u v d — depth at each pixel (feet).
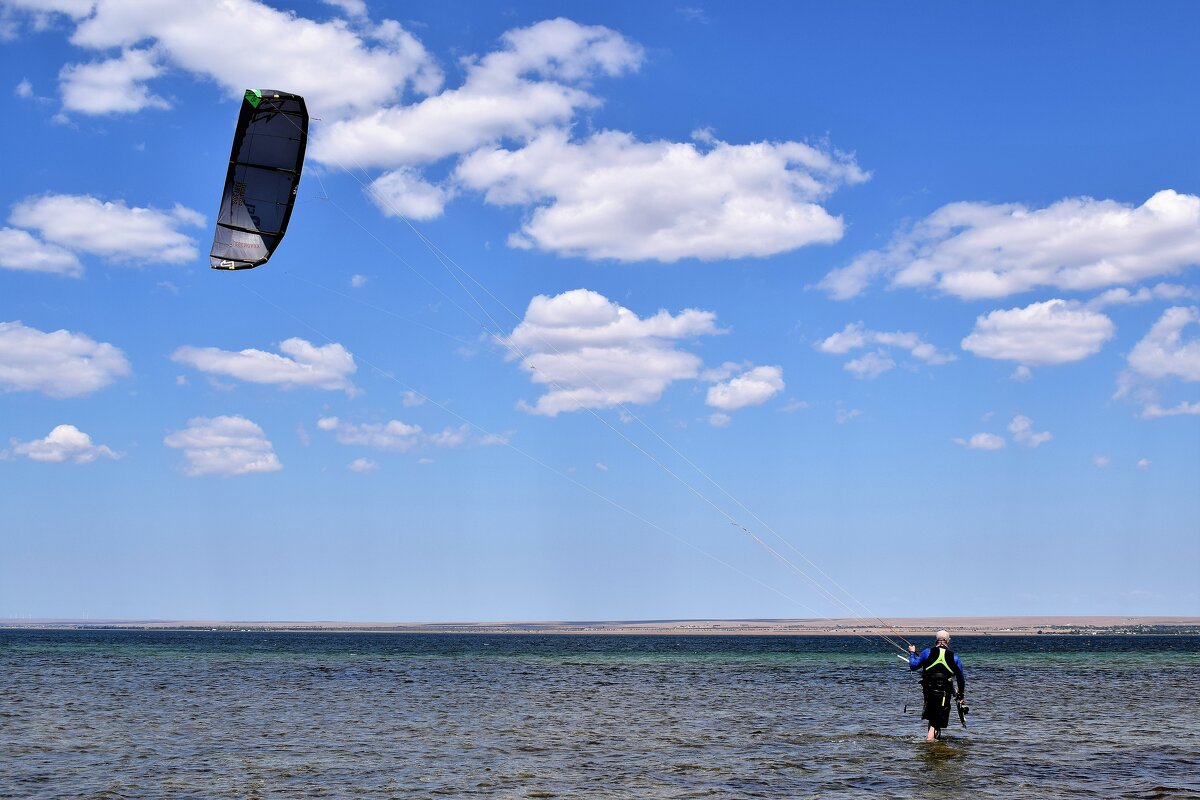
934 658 89.76
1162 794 63.62
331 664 247.50
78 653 321.73
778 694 146.92
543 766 75.10
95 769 73.82
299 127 83.25
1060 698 138.92
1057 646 492.54
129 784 67.62
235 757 79.77
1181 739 90.63
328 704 127.24
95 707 120.88
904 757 79.36
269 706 123.85
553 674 204.33
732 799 62.28
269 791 65.16
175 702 128.57
